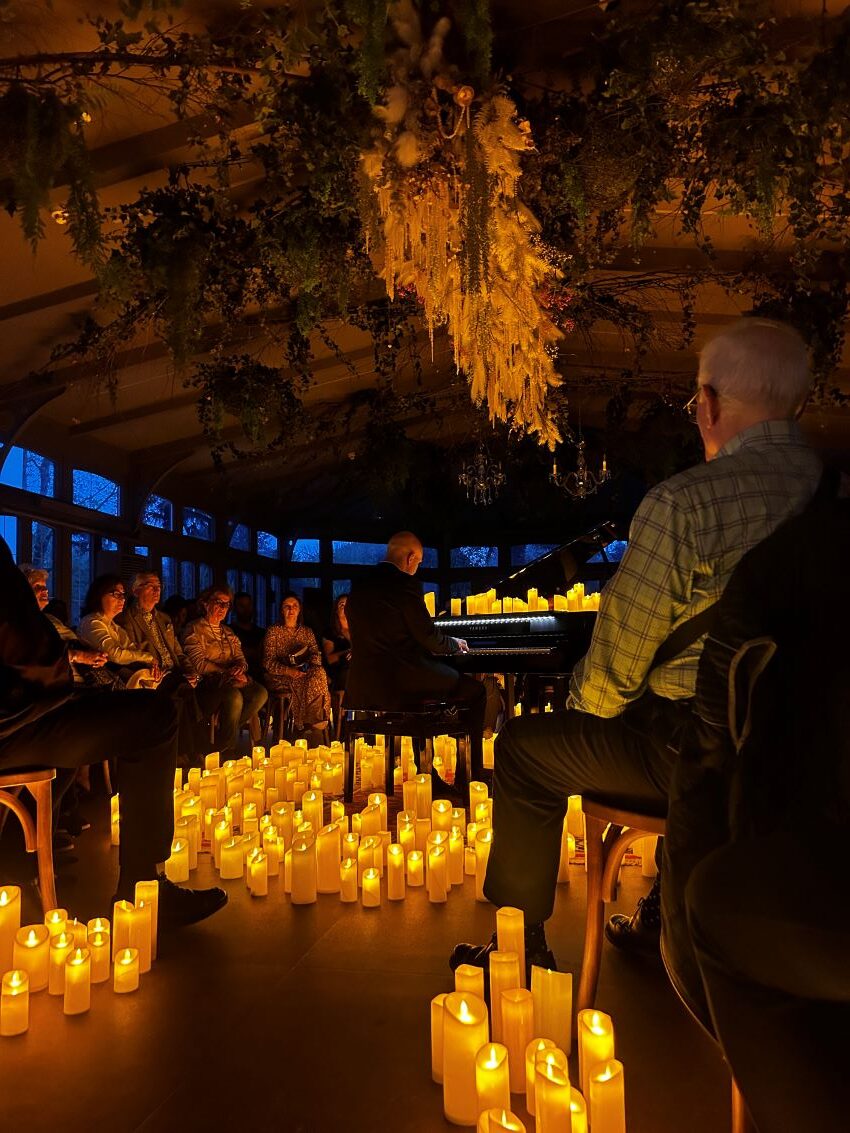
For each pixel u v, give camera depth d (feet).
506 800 7.56
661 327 32.22
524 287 13.66
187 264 15.72
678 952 4.56
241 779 15.79
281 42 13.00
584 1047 5.67
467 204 12.42
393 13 11.93
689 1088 6.26
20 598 8.95
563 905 10.82
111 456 38.68
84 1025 7.48
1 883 11.93
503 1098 5.41
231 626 31.76
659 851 9.11
